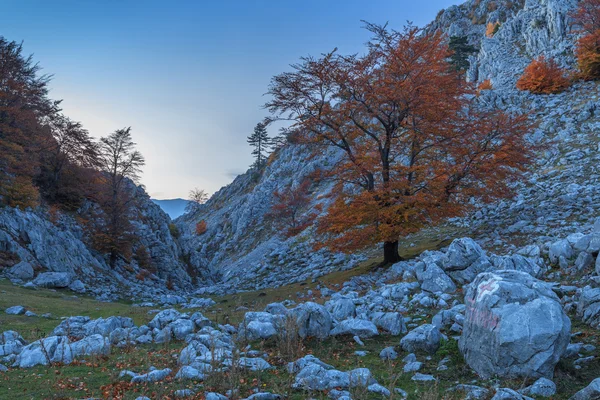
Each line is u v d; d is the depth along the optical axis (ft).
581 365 27.96
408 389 26.48
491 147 85.81
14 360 34.63
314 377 26.81
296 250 141.59
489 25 329.31
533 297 27.68
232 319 53.47
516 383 25.62
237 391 25.27
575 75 182.09
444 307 44.80
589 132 135.95
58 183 172.14
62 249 122.31
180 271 191.93
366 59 78.48
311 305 39.91
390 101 77.10
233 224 335.67
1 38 150.00
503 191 85.61
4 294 73.77
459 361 30.45
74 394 25.88
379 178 89.61
